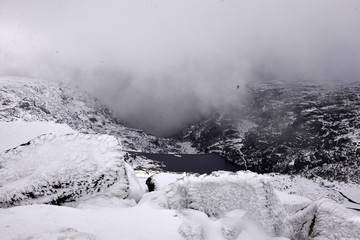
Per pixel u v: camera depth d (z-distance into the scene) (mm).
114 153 14117
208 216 11977
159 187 16891
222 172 12766
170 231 9438
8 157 13695
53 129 31422
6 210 8898
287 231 11414
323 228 9977
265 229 10977
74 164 13422
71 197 12406
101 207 12102
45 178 12484
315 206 11172
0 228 7672
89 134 15070
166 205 12336
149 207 12344
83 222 8961
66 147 14336
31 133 29391
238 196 11844
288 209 15477
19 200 11609
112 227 9047
